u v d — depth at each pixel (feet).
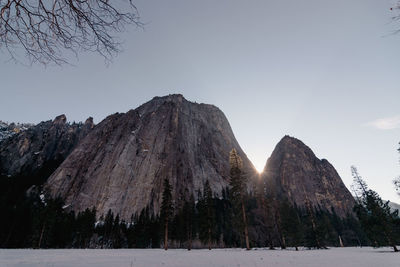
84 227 183.21
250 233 176.55
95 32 8.49
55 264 33.47
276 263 35.06
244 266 30.35
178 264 33.32
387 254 62.90
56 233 171.22
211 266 30.37
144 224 221.25
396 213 96.02
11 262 36.73
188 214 164.25
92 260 41.50
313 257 51.24
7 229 181.37
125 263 35.27
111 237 210.18
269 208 156.04
